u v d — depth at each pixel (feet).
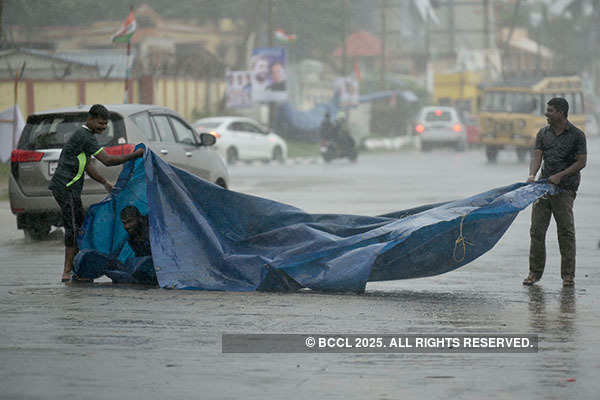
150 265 64.64
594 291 62.80
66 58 266.57
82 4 364.17
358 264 60.18
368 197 139.74
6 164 191.83
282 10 423.64
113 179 89.97
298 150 321.52
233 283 62.28
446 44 582.35
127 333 49.03
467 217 61.11
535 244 65.46
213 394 37.60
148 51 392.68
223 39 433.07
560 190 64.49
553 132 65.26
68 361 43.06
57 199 66.33
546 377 40.22
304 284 60.80
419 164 256.93
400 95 425.69
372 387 38.60
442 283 66.39
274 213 66.59
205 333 49.08
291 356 44.04
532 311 55.16
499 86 263.70
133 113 92.94
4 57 254.27
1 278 68.28
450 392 37.86
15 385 39.01
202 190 66.23
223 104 325.21
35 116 94.38
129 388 38.55
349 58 529.45
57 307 56.24
